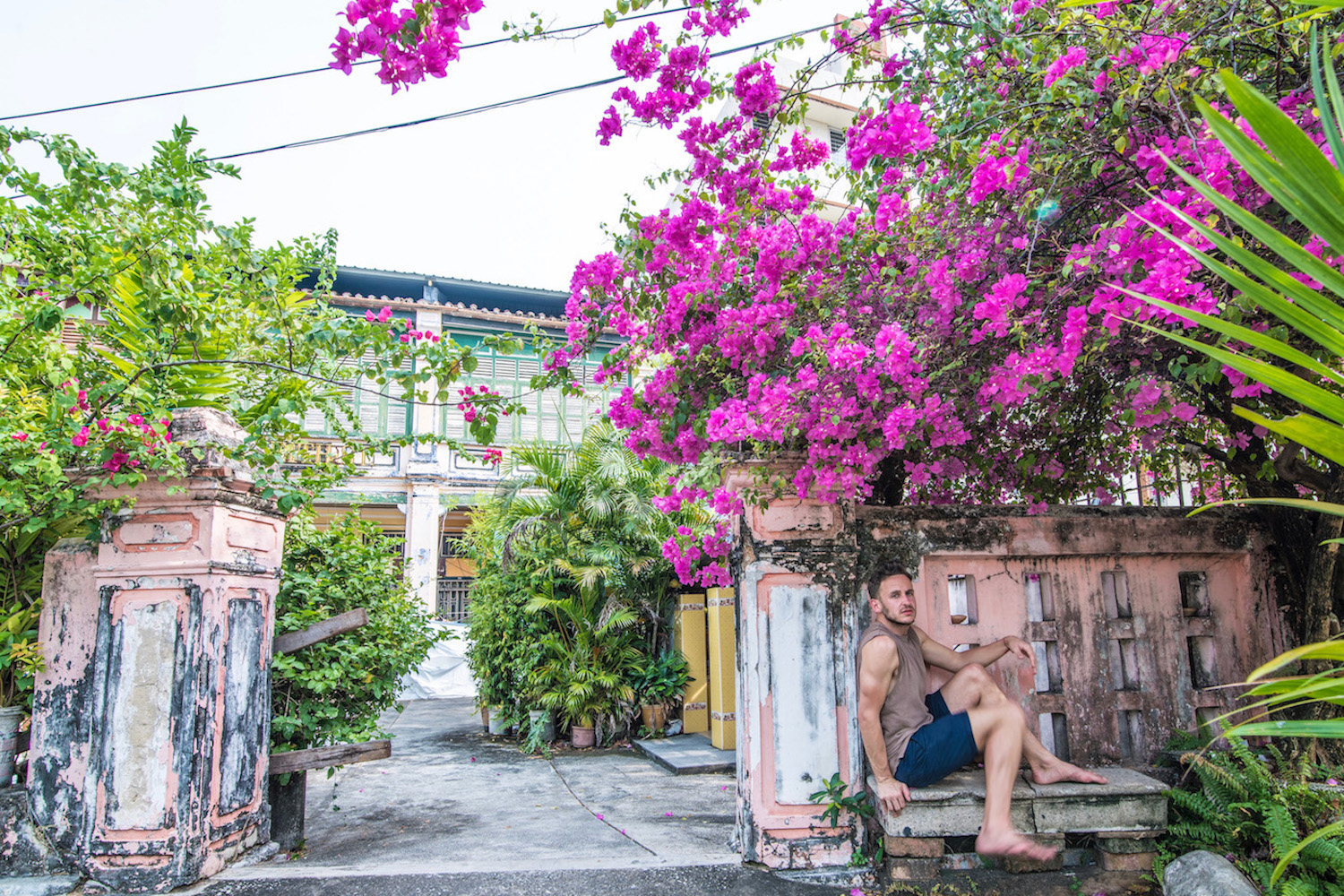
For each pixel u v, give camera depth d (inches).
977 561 155.4
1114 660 156.3
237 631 151.6
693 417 157.4
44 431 133.7
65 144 129.8
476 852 164.6
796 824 142.3
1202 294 91.1
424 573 578.6
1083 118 106.5
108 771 137.6
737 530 153.0
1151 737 151.6
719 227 146.1
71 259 147.9
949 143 127.0
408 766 289.9
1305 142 43.4
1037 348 103.0
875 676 133.3
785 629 147.5
